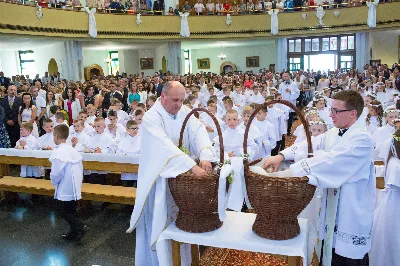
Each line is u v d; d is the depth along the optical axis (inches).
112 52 1034.1
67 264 164.9
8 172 255.9
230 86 523.8
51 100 398.9
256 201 104.0
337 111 110.4
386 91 438.0
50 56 816.3
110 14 778.8
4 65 887.1
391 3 791.7
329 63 912.9
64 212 187.2
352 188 107.7
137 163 209.5
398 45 911.0
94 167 217.5
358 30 832.9
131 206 234.7
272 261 156.6
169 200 124.8
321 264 121.8
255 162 119.6
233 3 1008.2
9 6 591.8
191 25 879.1
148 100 351.3
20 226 207.9
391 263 131.3
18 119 333.1
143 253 134.6
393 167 128.3
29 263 166.4
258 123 274.7
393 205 131.0
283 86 528.4
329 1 871.7
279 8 887.7
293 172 104.7
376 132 233.9
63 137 187.6
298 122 545.0
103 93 456.4
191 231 113.5
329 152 105.3
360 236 108.8
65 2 708.0
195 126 133.0
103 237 191.3
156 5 854.5
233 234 110.8
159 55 976.3
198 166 112.6
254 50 1061.8
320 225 115.3
